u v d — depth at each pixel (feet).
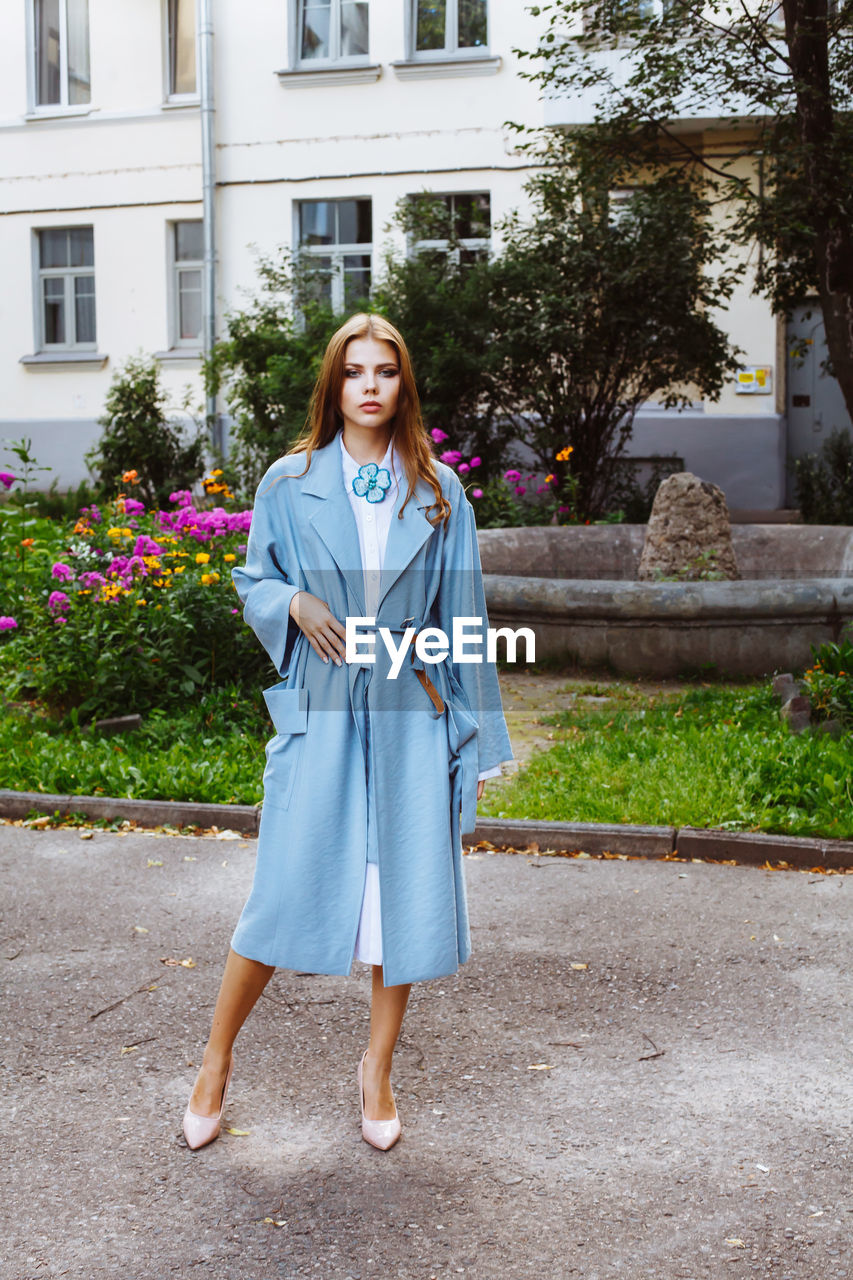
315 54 61.31
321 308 45.78
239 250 62.75
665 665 26.63
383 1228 8.23
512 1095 10.09
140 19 63.26
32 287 66.23
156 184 63.67
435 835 8.85
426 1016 11.56
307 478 9.06
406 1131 9.53
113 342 65.16
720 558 32.37
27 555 31.48
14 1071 10.48
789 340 48.47
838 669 22.41
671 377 45.75
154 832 17.37
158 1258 7.89
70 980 12.34
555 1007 11.73
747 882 15.08
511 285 43.93
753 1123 9.59
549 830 16.39
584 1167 8.99
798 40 31.40
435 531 9.13
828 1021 11.34
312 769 8.86
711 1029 11.23
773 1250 7.97
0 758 19.62
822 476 49.93
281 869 8.90
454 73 59.16
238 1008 9.25
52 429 65.92
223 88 62.03
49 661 21.86
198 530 24.93
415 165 60.18
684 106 35.60
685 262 42.88
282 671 9.21
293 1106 9.93
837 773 17.56
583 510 46.21
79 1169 8.96
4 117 65.57
